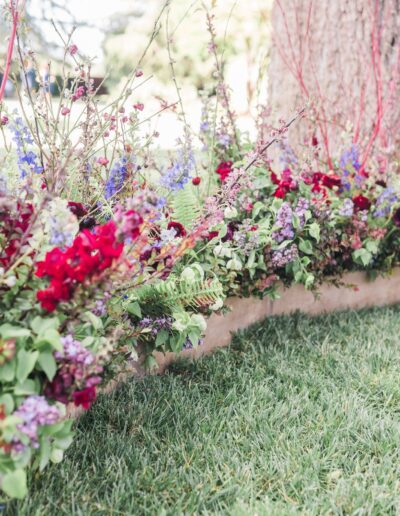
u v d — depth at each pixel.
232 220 3.03
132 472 2.02
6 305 1.68
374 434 2.30
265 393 2.54
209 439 2.19
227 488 1.93
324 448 2.24
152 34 2.43
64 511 1.77
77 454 2.07
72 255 1.65
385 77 4.43
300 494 1.96
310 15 4.53
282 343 3.09
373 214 3.52
